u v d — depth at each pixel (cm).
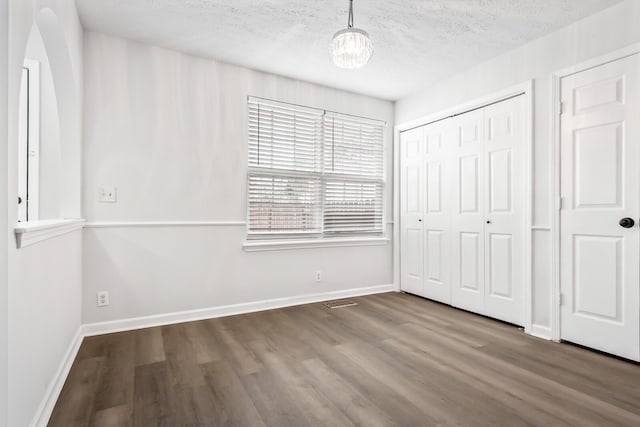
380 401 168
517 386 183
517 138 281
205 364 208
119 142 267
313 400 169
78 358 216
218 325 281
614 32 221
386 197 409
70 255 211
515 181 282
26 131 234
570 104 245
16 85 117
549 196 256
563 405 165
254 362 212
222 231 308
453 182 339
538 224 264
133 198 271
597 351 229
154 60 280
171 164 286
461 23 244
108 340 246
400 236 408
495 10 228
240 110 317
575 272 242
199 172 297
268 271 332
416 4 222
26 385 130
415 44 275
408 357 220
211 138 303
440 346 239
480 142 312
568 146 246
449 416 156
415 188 386
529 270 268
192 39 271
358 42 177
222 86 308
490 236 303
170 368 203
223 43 277
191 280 294
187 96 293
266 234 331
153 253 279
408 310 328
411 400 169
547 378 192
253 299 324
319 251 362
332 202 375
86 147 255
